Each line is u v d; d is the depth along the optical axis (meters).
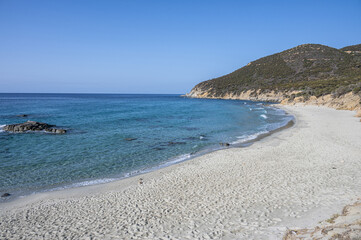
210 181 11.09
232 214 7.72
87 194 10.31
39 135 23.28
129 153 17.30
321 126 26.70
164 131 26.38
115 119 35.62
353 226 5.26
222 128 28.72
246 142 20.67
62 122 31.91
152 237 6.58
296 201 8.36
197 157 15.99
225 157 15.48
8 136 22.62
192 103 85.81
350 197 8.14
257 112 49.88
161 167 14.27
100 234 6.88
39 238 6.78
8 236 6.93
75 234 6.95
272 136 22.80
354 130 23.09
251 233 6.42
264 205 8.25
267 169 12.54
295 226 6.52
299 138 20.47
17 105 63.91
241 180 11.02
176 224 7.27
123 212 8.32
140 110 52.47
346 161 13.17
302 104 64.19
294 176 11.20
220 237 6.35
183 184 10.88
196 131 26.58
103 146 19.20
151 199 9.37
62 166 14.30
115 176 12.76
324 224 6.21
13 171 13.28
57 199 9.83
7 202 9.59
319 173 11.41
